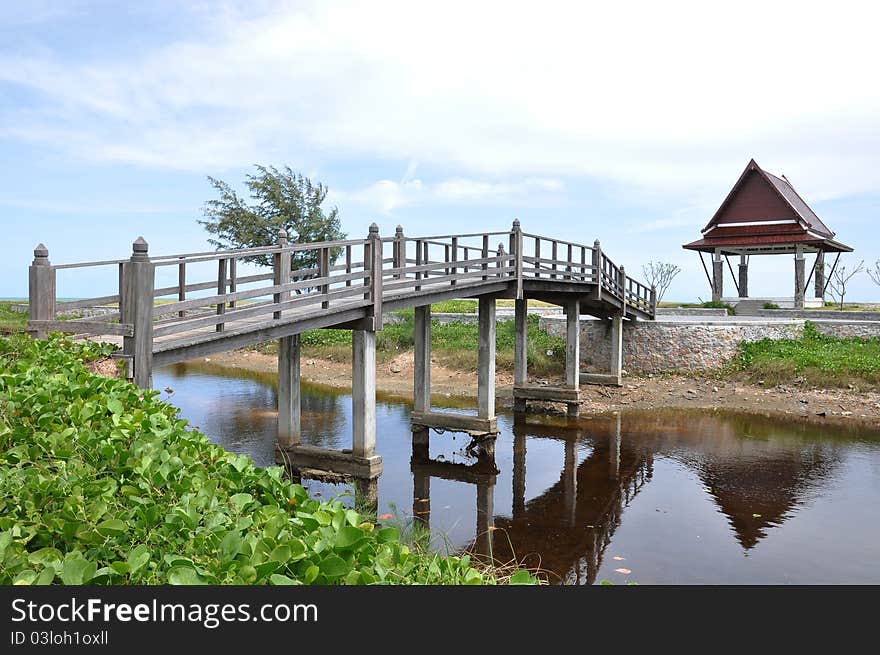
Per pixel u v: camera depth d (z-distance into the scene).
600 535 8.40
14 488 3.59
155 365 6.79
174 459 4.08
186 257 7.22
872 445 13.07
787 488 10.39
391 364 21.62
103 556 3.13
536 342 21.58
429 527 8.60
